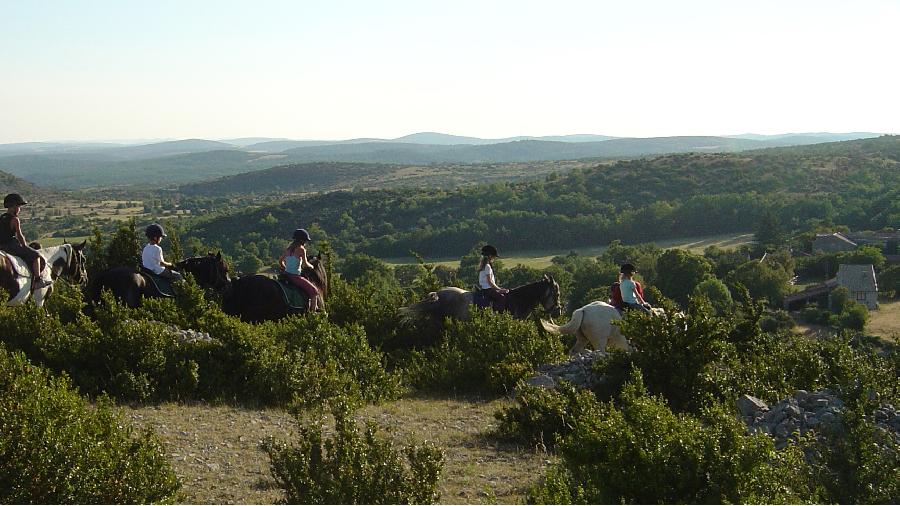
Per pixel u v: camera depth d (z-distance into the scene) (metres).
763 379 12.23
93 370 11.97
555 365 13.73
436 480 7.07
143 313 13.95
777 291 64.31
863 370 12.15
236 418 10.95
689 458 7.22
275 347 12.76
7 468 6.65
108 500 6.77
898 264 74.50
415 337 17.55
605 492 7.24
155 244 15.98
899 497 7.65
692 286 61.28
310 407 11.66
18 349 11.98
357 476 6.74
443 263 90.00
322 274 17.75
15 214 15.24
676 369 11.70
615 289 15.91
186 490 7.96
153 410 11.09
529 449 10.19
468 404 13.04
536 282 17.75
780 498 6.96
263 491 8.08
